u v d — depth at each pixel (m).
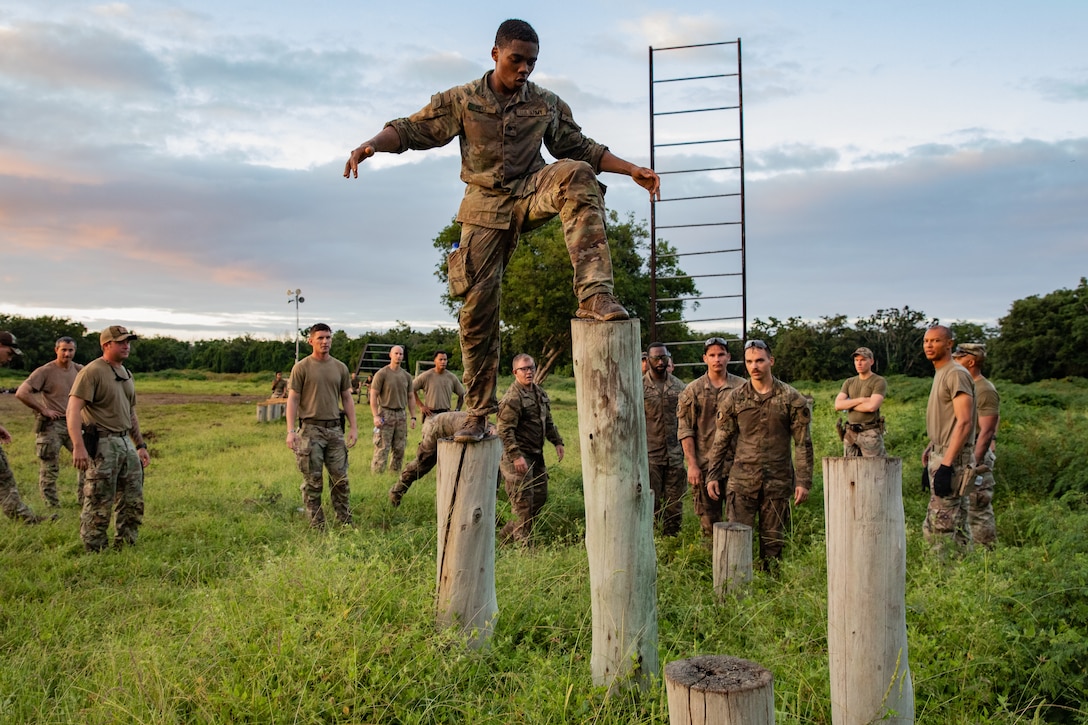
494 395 4.82
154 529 8.18
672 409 7.96
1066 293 54.72
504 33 4.00
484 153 4.14
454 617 4.72
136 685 3.84
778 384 6.57
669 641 4.68
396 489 9.04
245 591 5.18
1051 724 3.83
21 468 12.83
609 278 3.89
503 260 4.32
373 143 4.05
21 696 4.05
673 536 7.68
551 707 3.69
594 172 4.12
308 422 8.43
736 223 11.05
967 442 6.17
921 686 3.85
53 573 6.48
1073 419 12.58
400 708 3.76
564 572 5.76
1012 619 4.49
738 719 2.66
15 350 9.42
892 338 60.75
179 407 30.56
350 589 4.80
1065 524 5.97
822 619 4.78
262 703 3.67
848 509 3.28
